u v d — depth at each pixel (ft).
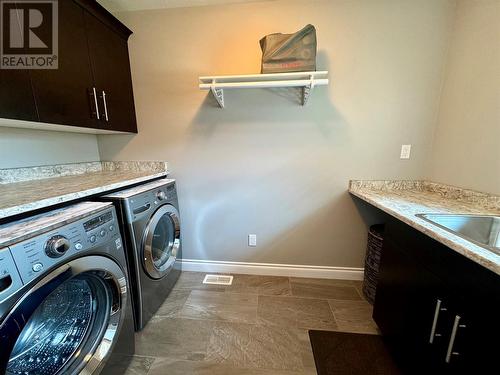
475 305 2.39
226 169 6.36
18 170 4.74
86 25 4.61
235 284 6.41
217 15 5.56
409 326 3.54
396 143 5.72
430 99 5.43
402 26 5.18
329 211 6.31
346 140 5.83
